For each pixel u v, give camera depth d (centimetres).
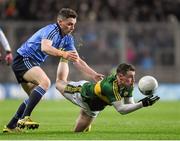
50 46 2961
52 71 7994
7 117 4775
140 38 8088
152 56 8125
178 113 5391
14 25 7850
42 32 3092
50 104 7012
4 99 7975
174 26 8100
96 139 2702
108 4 8950
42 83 3012
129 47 8056
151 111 5712
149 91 2795
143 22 8762
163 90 8162
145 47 8106
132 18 8919
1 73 8056
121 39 8031
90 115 3036
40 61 3127
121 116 4922
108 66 7988
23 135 2895
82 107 2998
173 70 8150
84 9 8825
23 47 3112
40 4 8775
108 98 2852
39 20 8662
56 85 3083
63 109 6031
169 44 8125
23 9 8738
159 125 3775
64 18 3022
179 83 8200
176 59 8131
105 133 3053
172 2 9106
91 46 7962
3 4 8700
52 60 7994
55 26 3044
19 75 3112
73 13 3031
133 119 4509
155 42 8112
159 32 8112
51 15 8675
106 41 8006
